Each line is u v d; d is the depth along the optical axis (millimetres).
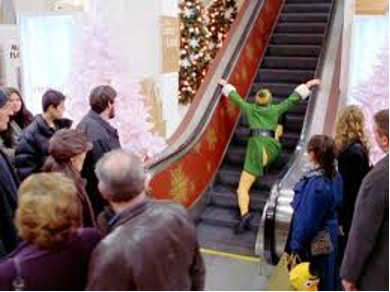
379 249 2188
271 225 3820
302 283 2945
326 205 3031
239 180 5496
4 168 2885
